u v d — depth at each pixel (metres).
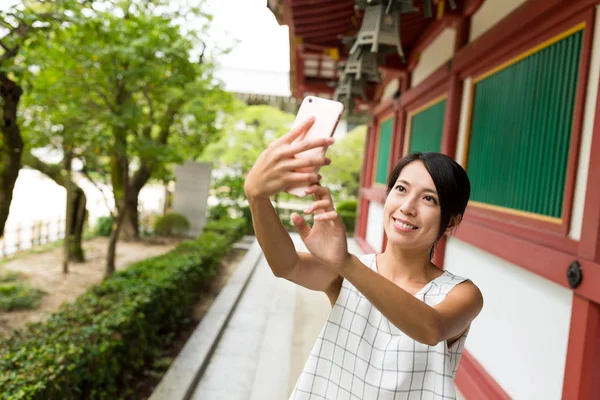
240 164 18.30
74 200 8.95
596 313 2.35
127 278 5.07
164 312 4.78
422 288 1.22
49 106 6.31
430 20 5.62
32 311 6.03
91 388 3.06
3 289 6.51
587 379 2.39
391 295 0.95
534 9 2.97
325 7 4.29
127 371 3.74
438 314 0.99
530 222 3.04
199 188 13.01
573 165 2.60
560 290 2.70
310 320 5.62
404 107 7.27
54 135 6.63
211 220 14.58
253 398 3.66
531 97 3.18
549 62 2.97
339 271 0.98
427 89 5.71
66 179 7.88
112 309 3.82
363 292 0.96
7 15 3.54
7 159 4.14
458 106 4.64
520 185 3.25
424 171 1.18
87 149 7.27
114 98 6.69
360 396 1.17
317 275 1.27
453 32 5.00
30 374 2.54
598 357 2.39
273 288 7.01
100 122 6.61
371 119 10.76
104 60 5.89
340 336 1.22
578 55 2.66
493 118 3.80
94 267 8.75
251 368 4.20
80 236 9.09
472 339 3.95
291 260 1.18
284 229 1.14
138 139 7.26
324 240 0.97
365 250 10.18
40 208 16.89
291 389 3.85
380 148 9.83
